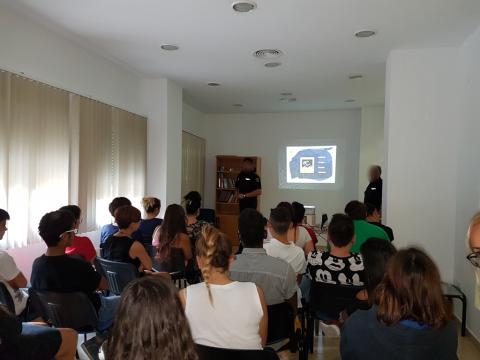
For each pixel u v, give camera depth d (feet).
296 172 24.52
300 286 8.58
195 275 11.28
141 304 2.67
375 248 5.73
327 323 7.51
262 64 14.17
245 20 10.14
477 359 9.54
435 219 12.23
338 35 11.12
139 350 2.60
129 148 15.05
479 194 10.12
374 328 3.81
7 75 9.11
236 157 24.61
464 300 10.71
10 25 9.52
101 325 7.34
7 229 8.36
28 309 7.78
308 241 11.08
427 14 9.59
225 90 18.57
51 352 5.10
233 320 4.69
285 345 6.99
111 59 13.78
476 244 4.15
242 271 6.55
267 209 25.02
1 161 8.96
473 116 10.72
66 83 11.64
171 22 10.34
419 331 3.59
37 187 10.12
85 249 9.65
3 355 4.47
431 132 12.24
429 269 3.73
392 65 12.48
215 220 21.91
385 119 13.41
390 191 12.51
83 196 12.10
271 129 24.99
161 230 10.42
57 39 11.21
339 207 23.68
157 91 16.52
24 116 9.63
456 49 12.05
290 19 10.02
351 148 23.45
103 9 9.55
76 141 11.78
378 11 9.43
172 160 17.13
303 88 17.90
